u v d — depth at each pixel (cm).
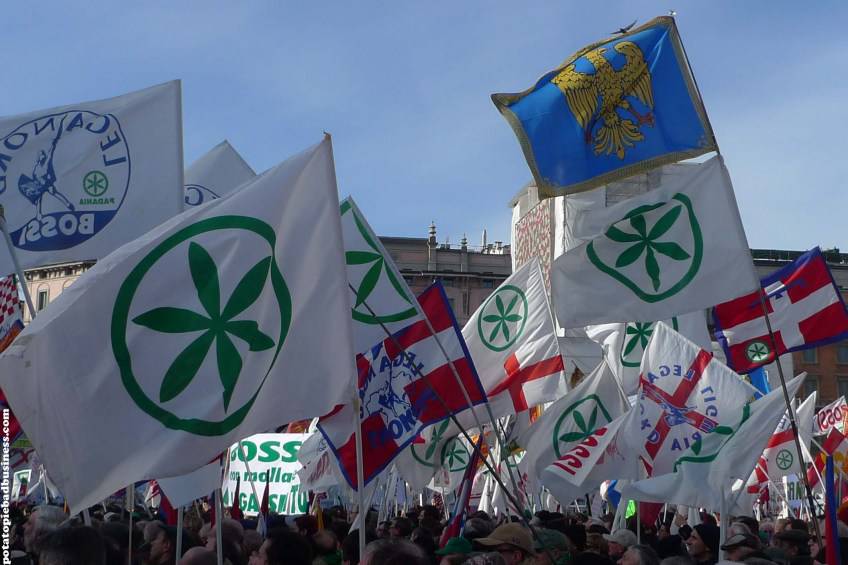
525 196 5494
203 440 664
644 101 1119
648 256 1107
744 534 935
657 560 818
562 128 1123
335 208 745
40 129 1113
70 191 1106
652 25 1134
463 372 1165
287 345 716
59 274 6391
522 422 1619
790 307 1430
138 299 670
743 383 1421
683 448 1361
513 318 1545
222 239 709
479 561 694
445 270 8269
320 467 1576
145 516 1647
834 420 2295
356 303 1121
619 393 1523
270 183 736
